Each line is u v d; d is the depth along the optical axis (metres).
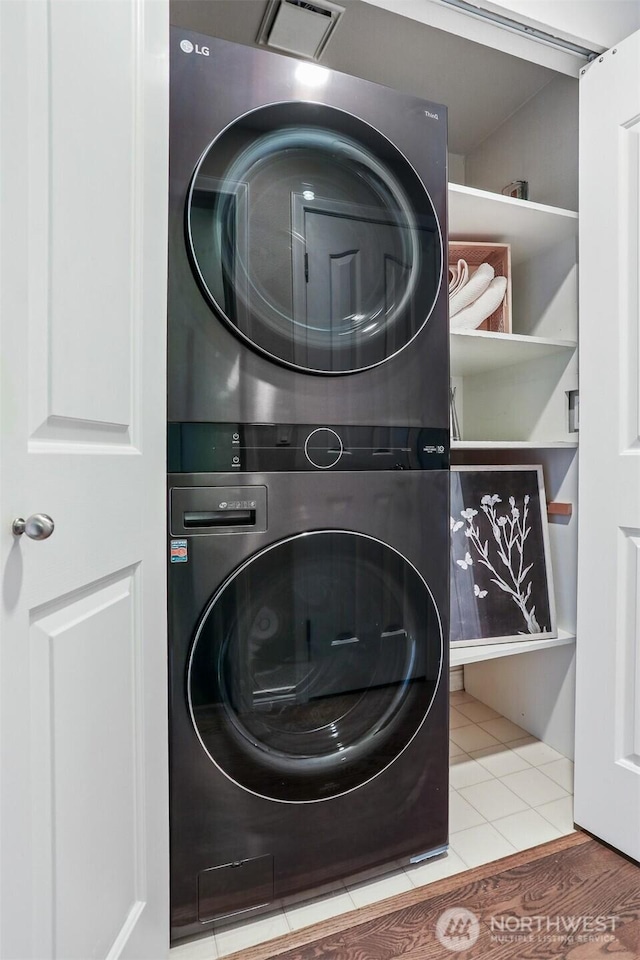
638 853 1.19
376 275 1.11
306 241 1.05
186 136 0.95
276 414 1.02
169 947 0.98
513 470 1.65
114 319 0.76
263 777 1.03
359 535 1.10
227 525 0.99
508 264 1.60
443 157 1.18
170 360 0.94
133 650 0.83
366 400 1.10
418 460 1.15
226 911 1.02
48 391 0.61
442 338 1.18
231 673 1.00
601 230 1.28
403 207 1.13
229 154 0.98
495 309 1.58
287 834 1.06
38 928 0.59
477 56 1.61
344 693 1.11
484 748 1.74
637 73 1.19
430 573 1.17
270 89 1.01
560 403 1.66
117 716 0.78
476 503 1.59
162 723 0.92
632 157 1.21
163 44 0.89
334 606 1.08
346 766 1.10
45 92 0.60
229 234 0.98
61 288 0.63
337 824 1.10
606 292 1.27
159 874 0.92
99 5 0.71
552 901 1.11
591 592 1.31
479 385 2.04
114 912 0.77
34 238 0.58
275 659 1.04
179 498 0.95
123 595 0.80
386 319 1.12
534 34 1.31
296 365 1.03
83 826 0.69
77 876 0.67
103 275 0.73
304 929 1.05
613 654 1.25
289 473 1.03
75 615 0.67
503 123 1.92
